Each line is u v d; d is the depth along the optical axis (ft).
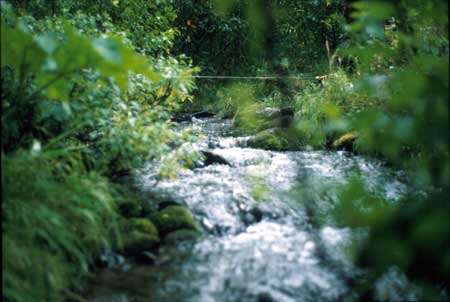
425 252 4.62
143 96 13.51
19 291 6.54
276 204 10.89
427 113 5.09
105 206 8.60
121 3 20.04
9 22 10.09
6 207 7.08
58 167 8.64
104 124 10.87
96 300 7.32
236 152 15.01
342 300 7.59
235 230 10.11
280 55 29.78
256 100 24.34
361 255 5.24
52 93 8.19
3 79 9.57
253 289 7.75
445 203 4.63
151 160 12.39
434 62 5.56
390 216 4.67
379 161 13.74
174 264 8.54
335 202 10.51
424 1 6.02
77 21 12.99
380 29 6.20
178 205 10.58
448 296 5.74
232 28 31.60
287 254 8.95
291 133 16.61
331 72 19.15
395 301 7.33
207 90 31.24
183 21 33.35
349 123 5.57
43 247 7.38
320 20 30.53
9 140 9.80
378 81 6.01
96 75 10.79
